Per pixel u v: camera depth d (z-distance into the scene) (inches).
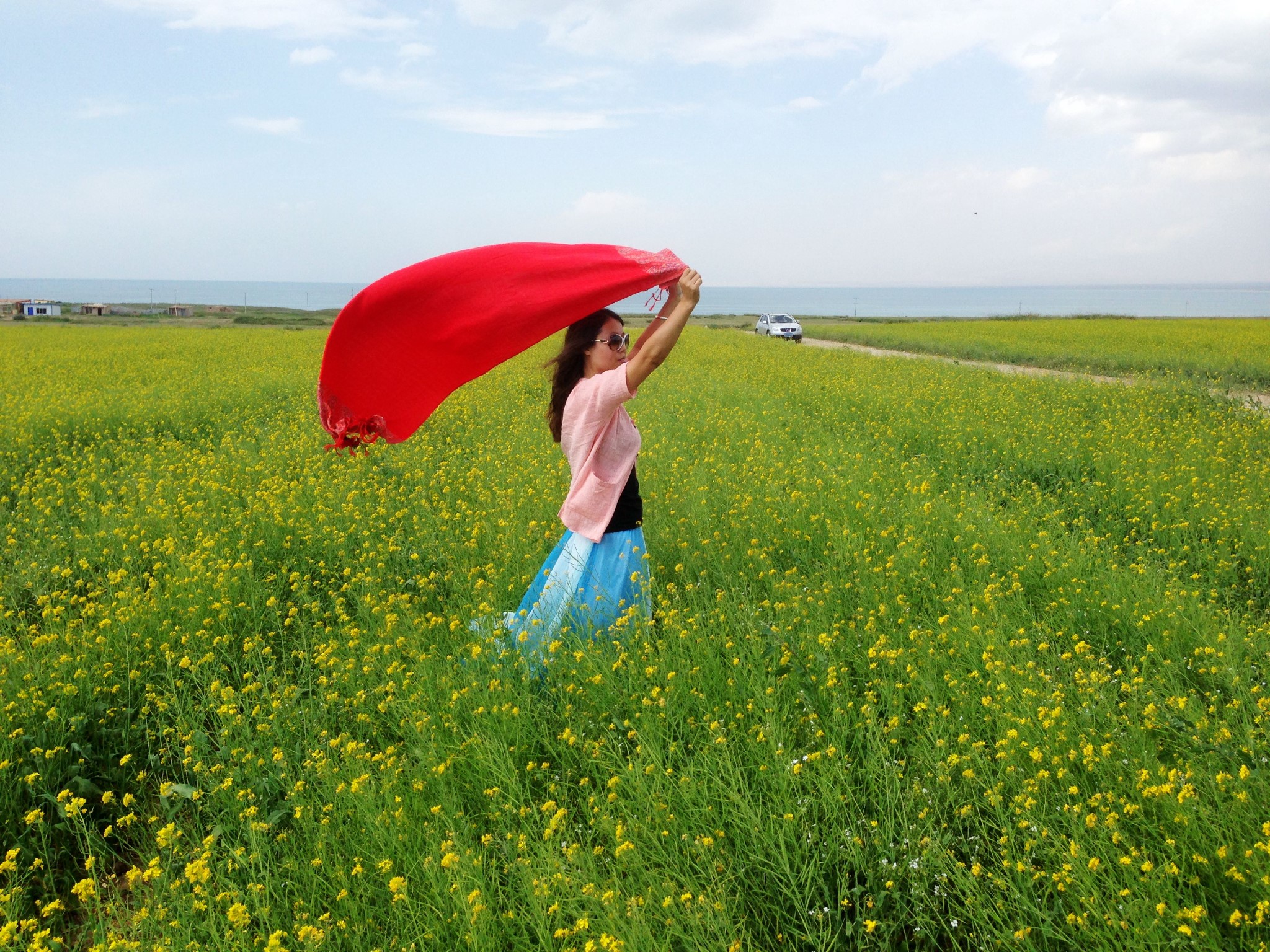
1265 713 123.0
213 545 220.5
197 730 143.3
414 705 143.4
